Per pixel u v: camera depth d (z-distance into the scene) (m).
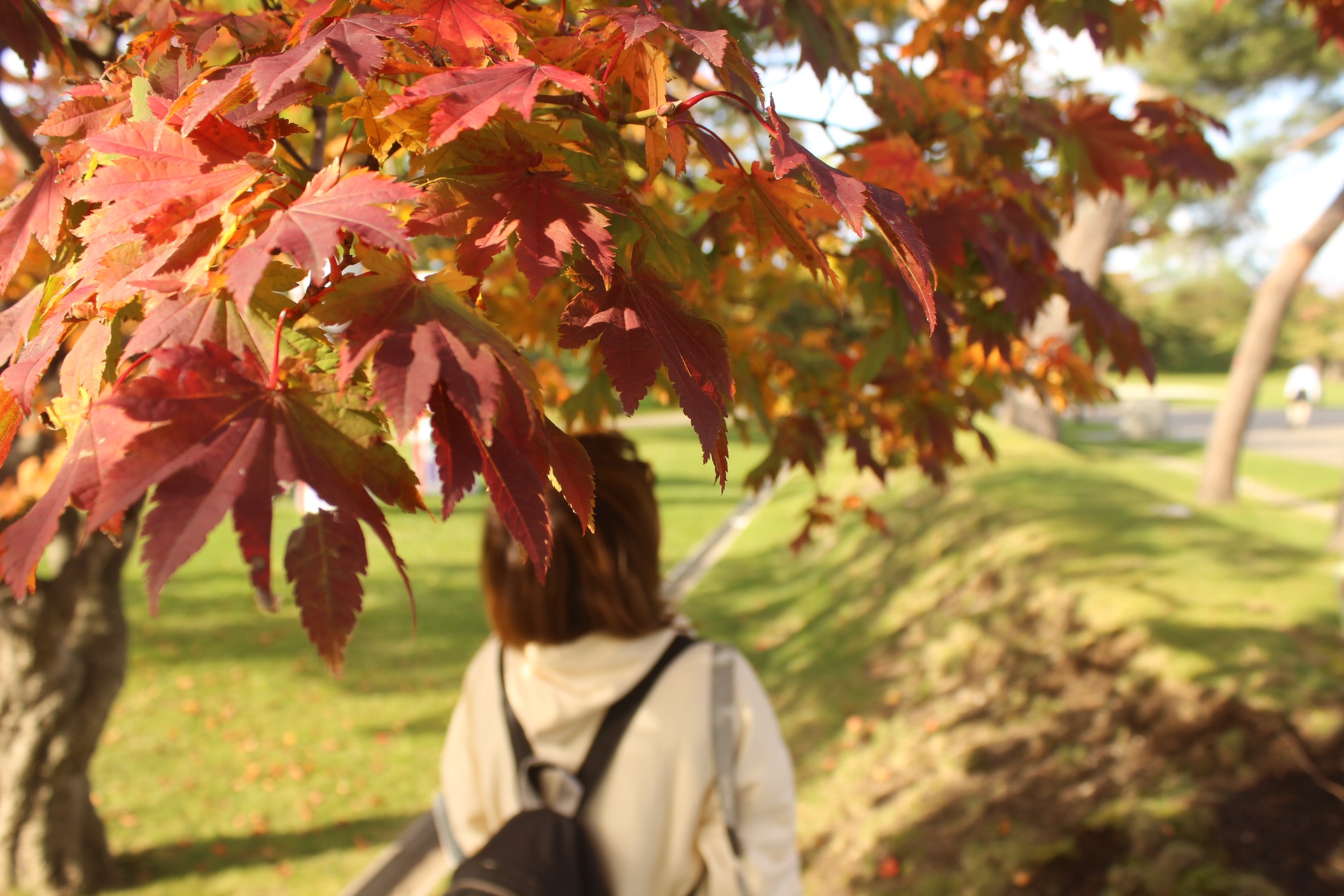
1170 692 4.25
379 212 0.53
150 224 0.58
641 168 0.92
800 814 5.03
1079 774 4.11
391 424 0.50
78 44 1.48
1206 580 5.59
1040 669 5.25
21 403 0.61
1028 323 1.56
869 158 1.36
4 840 4.49
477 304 0.62
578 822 1.20
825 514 3.05
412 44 0.63
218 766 6.25
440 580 10.98
